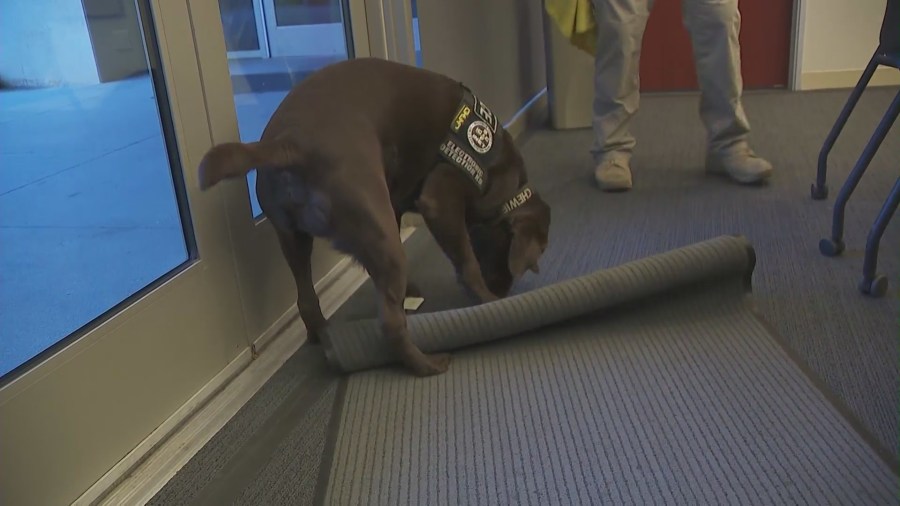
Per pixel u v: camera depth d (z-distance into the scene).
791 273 1.74
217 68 1.43
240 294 1.50
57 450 1.08
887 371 1.32
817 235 1.95
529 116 3.46
